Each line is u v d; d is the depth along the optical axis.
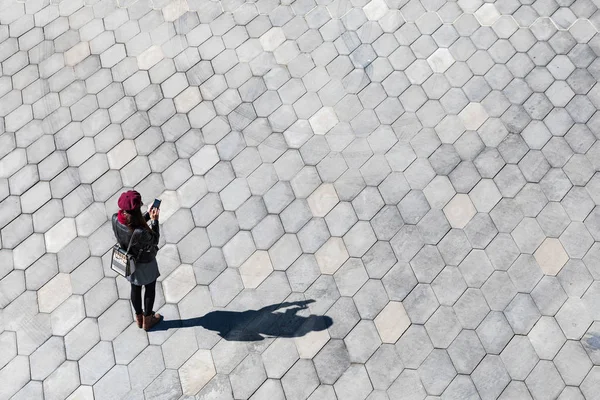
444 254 7.30
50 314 7.12
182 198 7.83
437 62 8.75
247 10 9.45
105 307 7.14
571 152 7.89
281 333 6.89
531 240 7.33
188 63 8.97
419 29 9.07
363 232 7.49
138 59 9.05
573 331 6.74
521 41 8.84
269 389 6.59
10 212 7.84
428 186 7.77
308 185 7.86
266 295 7.14
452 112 8.30
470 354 6.67
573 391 6.43
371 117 8.34
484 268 7.18
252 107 8.52
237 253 7.42
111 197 7.89
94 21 9.50
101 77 8.92
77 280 7.32
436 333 6.81
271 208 7.72
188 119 8.45
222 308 7.08
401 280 7.16
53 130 8.48
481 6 9.22
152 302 6.64
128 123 8.47
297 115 8.41
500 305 6.94
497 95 8.39
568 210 7.50
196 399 6.56
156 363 6.77
